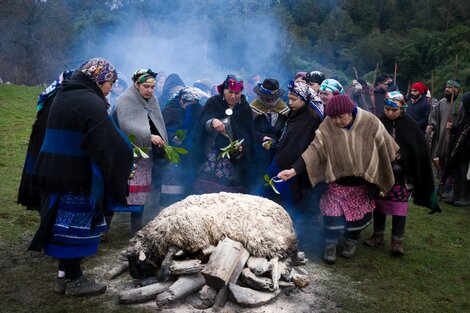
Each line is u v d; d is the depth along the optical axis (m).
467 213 6.99
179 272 3.77
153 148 5.17
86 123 3.53
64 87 3.64
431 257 5.23
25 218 5.57
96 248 3.81
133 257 4.05
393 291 4.39
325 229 4.86
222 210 4.17
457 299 4.32
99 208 3.58
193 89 5.75
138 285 4.06
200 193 5.33
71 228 3.62
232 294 3.77
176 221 3.95
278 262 4.09
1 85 16.95
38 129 3.82
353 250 5.04
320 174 4.77
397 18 47.25
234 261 3.79
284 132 5.12
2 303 3.77
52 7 31.98
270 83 5.57
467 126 7.06
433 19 45.31
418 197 5.28
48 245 3.67
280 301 3.96
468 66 28.44
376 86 8.09
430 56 34.00
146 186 5.09
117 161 3.56
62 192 3.54
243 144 5.20
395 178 5.05
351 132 4.65
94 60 3.78
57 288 3.92
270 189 5.09
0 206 5.89
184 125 5.62
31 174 3.75
